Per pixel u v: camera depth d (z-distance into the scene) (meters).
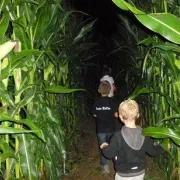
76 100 3.78
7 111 1.57
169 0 1.91
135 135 1.61
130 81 3.72
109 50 5.87
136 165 1.62
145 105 2.98
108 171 2.76
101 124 2.69
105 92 2.70
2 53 1.39
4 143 1.55
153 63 2.19
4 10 1.53
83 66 3.77
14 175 1.73
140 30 2.74
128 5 1.12
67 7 3.55
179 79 1.86
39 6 1.71
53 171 1.98
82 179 2.71
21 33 1.61
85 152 3.42
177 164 2.12
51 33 2.03
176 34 1.18
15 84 1.65
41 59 1.90
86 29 2.85
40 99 1.88
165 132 1.53
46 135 1.91
